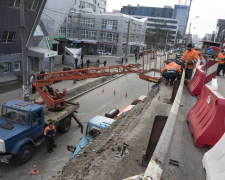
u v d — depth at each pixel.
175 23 107.69
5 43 17.52
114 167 3.59
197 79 7.14
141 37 58.66
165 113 6.01
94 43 44.88
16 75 19.94
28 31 19.02
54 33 27.06
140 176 1.45
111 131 6.24
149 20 111.12
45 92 11.72
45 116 10.02
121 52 45.72
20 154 7.59
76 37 47.00
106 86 20.83
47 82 10.96
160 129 3.27
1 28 16.11
